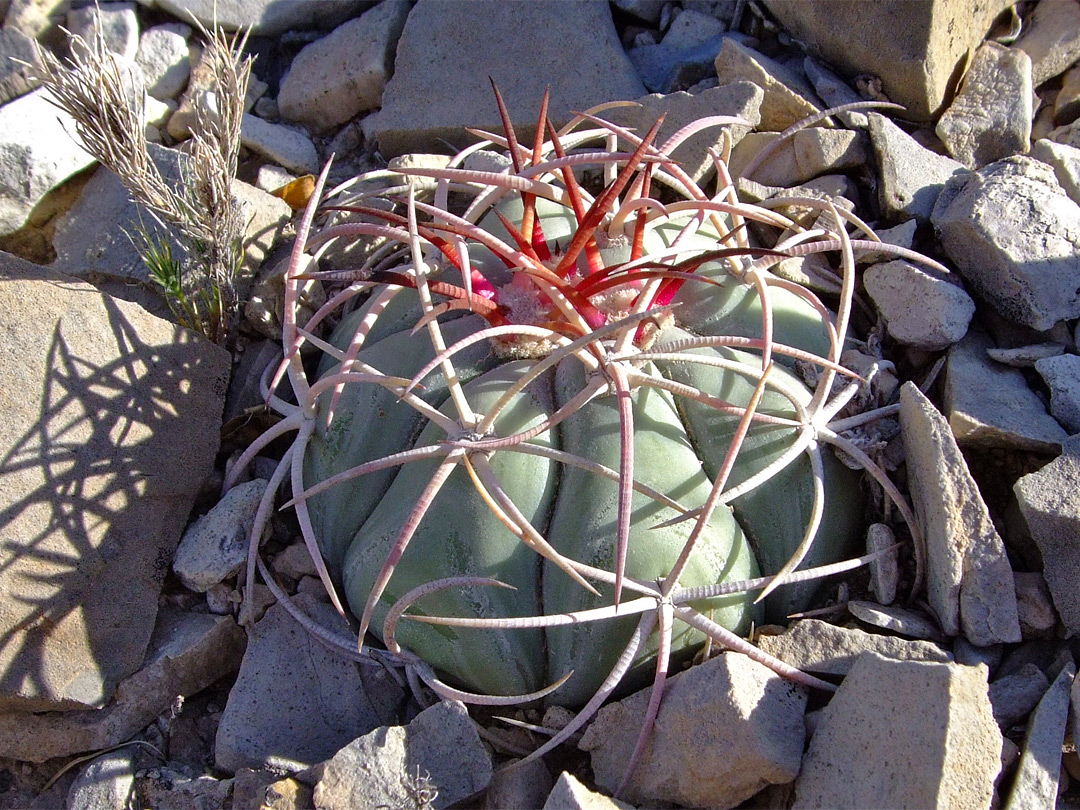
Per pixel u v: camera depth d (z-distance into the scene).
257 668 0.25
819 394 0.24
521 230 0.26
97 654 0.25
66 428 0.26
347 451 0.25
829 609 0.24
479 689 0.24
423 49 0.34
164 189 0.29
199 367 0.28
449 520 0.23
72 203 0.32
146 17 0.37
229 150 0.30
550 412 0.23
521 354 0.24
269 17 0.37
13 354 0.26
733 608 0.23
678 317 0.25
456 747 0.22
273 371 0.29
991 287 0.27
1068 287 0.27
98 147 0.29
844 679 0.22
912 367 0.27
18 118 0.32
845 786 0.21
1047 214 0.27
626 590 0.22
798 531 0.24
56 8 0.36
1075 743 0.21
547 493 0.23
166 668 0.25
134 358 0.27
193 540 0.27
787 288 0.25
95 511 0.26
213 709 0.26
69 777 0.25
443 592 0.23
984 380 0.26
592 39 0.34
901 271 0.27
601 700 0.22
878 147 0.30
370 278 0.24
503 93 0.34
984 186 0.28
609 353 0.22
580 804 0.20
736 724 0.21
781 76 0.33
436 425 0.23
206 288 0.30
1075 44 0.33
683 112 0.32
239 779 0.23
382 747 0.22
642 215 0.24
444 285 0.23
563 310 0.23
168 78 0.36
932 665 0.20
